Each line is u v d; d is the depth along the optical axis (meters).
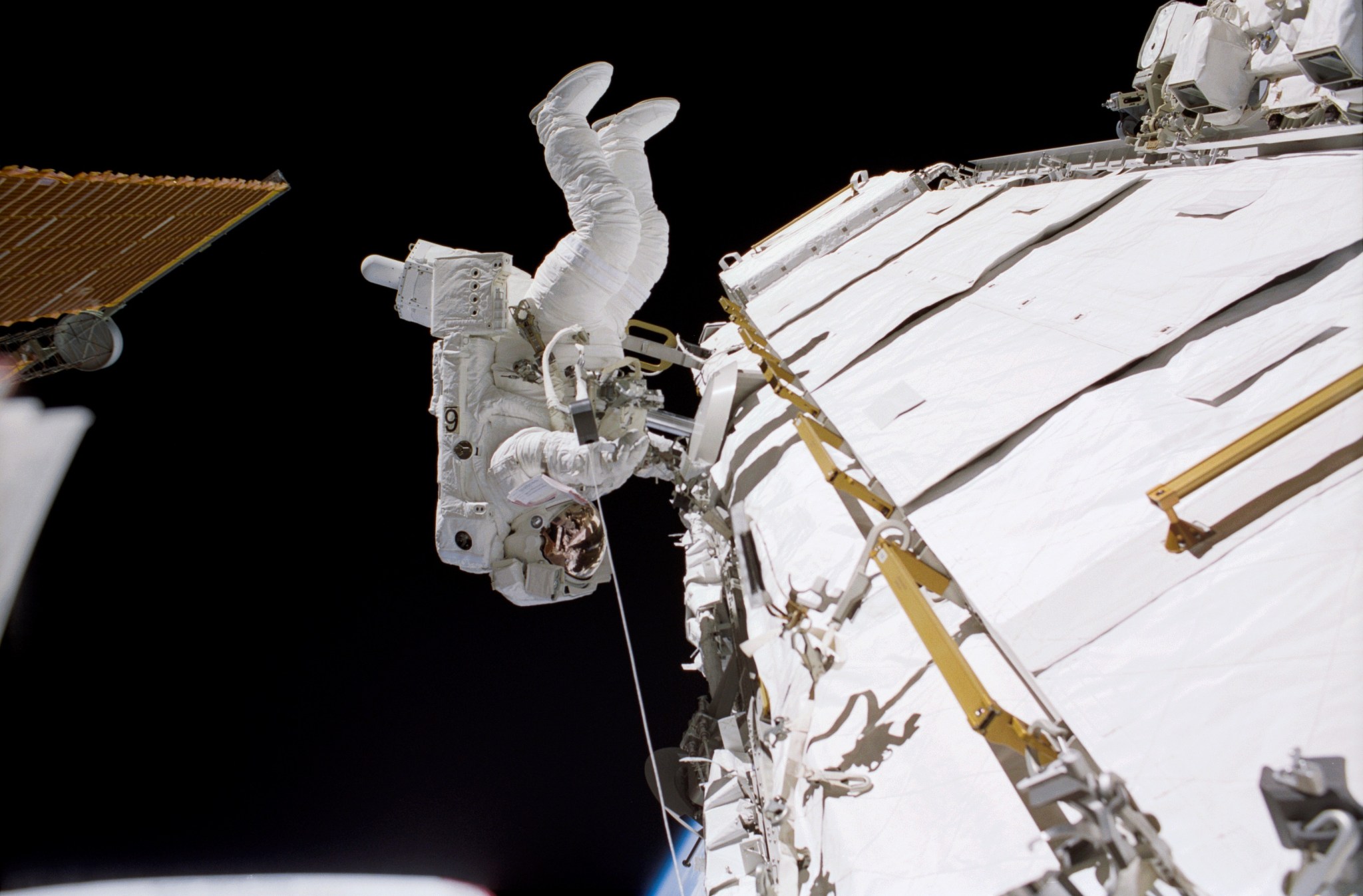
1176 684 1.51
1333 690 1.33
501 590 6.26
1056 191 4.33
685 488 6.57
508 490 5.81
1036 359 2.69
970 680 1.88
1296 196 2.65
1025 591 1.88
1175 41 4.83
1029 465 2.26
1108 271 2.98
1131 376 2.37
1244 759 1.34
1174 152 3.80
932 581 2.43
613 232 6.03
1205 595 1.62
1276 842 1.24
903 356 3.35
